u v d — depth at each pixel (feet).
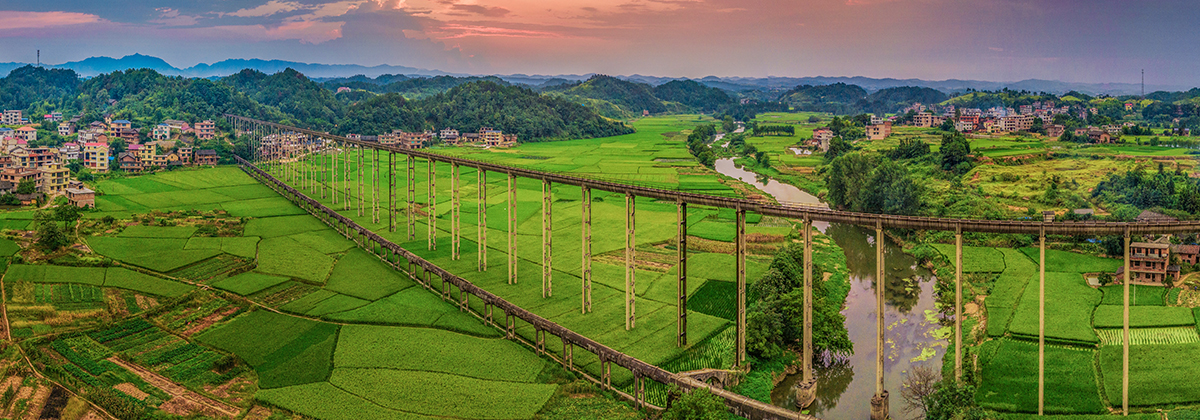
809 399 304.50
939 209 649.20
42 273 455.22
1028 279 431.84
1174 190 616.39
